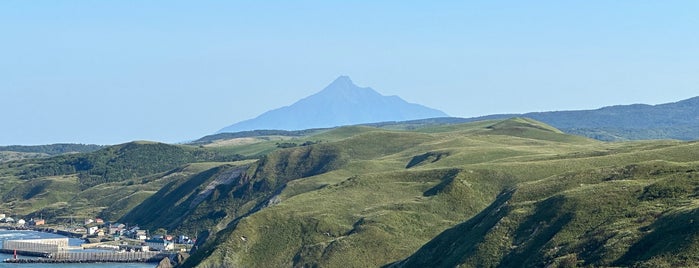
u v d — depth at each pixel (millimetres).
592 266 191500
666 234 188250
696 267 169625
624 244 193625
